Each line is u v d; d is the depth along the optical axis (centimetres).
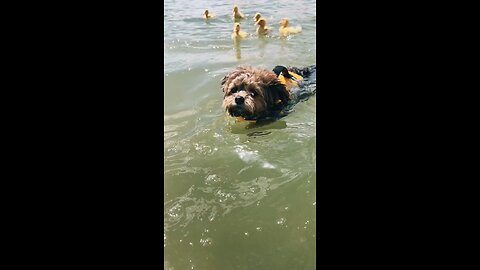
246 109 82
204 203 59
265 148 74
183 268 47
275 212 56
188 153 73
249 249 50
